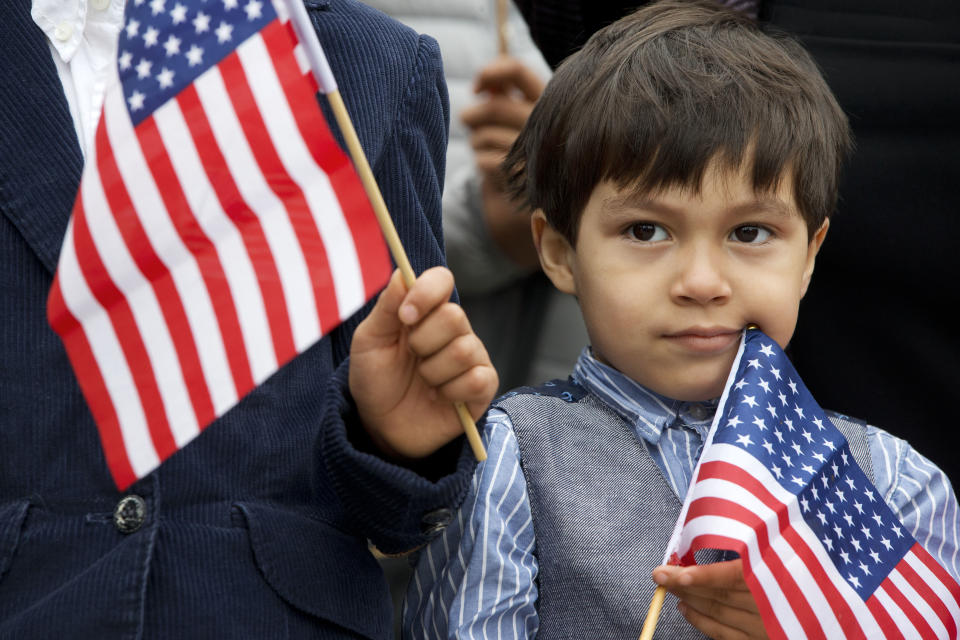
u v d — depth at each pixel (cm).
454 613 256
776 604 240
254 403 221
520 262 358
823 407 372
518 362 373
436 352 208
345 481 210
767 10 379
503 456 270
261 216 206
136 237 205
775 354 265
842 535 258
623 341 270
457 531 265
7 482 206
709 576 239
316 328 202
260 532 210
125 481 200
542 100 295
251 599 208
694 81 269
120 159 206
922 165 361
